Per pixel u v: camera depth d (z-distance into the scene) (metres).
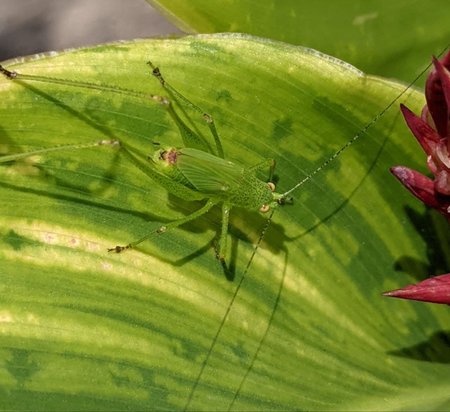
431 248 0.28
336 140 0.28
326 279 0.27
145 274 0.27
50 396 0.26
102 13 0.33
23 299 0.26
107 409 0.26
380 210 0.28
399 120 0.28
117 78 0.27
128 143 0.27
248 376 0.27
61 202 0.27
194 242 0.27
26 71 0.27
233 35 0.28
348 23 0.29
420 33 0.29
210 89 0.28
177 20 0.29
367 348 0.27
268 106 0.28
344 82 0.28
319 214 0.28
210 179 0.27
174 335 0.27
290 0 0.29
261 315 0.27
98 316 0.27
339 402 0.27
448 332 0.27
